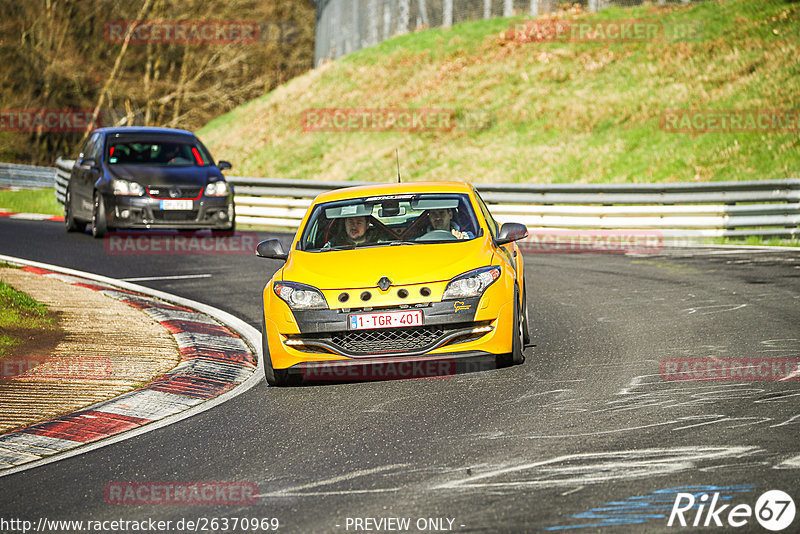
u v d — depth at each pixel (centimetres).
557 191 6650
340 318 2645
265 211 7531
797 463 1828
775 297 3812
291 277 2797
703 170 8381
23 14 18512
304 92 14475
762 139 8488
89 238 6419
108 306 4012
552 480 1809
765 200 5931
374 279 2691
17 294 3956
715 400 2328
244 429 2347
